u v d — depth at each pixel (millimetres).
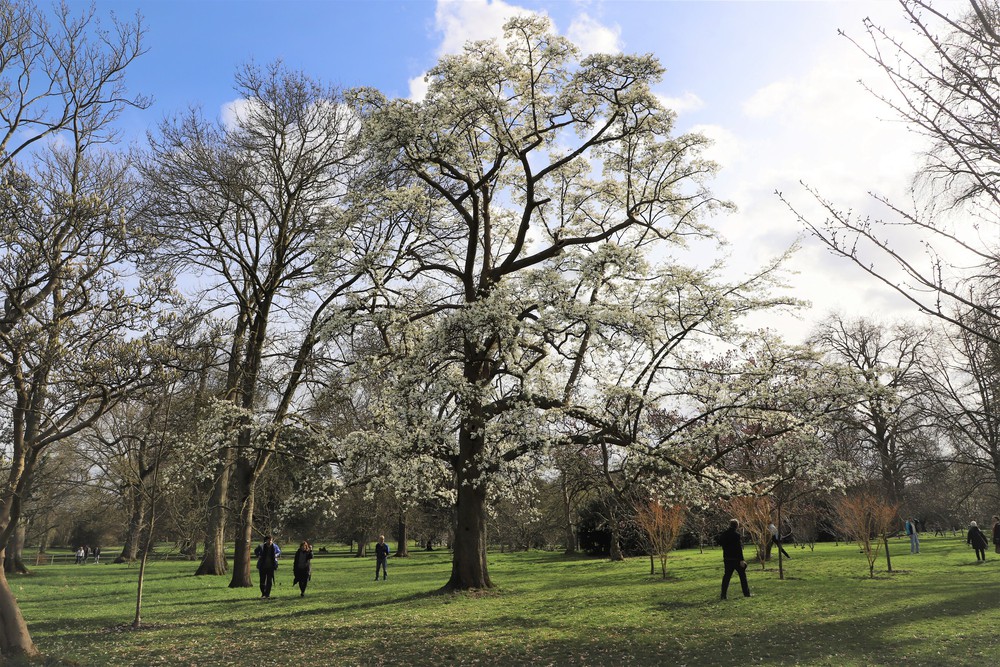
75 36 13953
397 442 16766
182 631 13414
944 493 32156
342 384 18875
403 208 18938
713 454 15438
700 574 21594
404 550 47375
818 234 5133
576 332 15766
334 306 18859
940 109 4914
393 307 18391
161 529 35844
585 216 21734
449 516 44531
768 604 14398
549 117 18062
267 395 23328
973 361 12484
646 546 29188
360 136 19000
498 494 19719
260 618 15047
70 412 10961
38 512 33375
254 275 23906
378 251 17891
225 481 28922
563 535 42312
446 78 17438
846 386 14719
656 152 19453
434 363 16453
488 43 17453
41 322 10656
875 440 31000
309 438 21094
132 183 15898
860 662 9156
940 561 23750
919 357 32094
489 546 55656
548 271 16031
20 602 19172
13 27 13047
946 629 10984
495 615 14266
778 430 14828
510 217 22312
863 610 13125
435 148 17625
